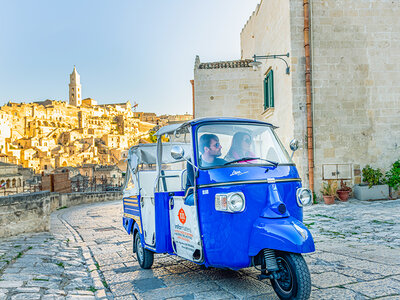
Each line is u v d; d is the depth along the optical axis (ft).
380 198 44.80
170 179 20.89
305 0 46.37
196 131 16.25
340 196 45.24
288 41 47.57
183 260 22.26
